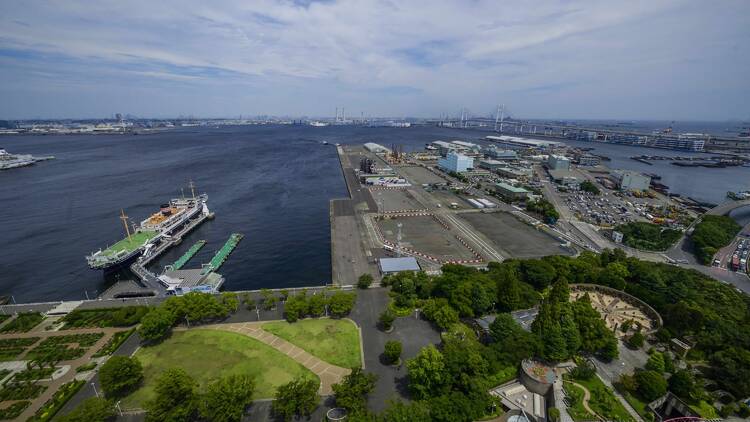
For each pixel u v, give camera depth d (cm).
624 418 6644
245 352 8538
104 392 7312
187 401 6544
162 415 6206
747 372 7244
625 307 10538
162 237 16738
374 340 9031
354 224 18188
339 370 7975
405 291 10575
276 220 19938
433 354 7138
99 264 13688
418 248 15150
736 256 14400
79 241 17025
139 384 7525
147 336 8575
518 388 7519
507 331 8419
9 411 6869
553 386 7231
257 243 16688
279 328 9475
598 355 8494
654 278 11269
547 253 14888
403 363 8194
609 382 7656
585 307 8781
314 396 6738
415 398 7138
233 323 9706
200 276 12775
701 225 16675
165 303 9488
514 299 10031
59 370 8025
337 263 13600
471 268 12075
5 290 12925
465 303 9831
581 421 6588
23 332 9500
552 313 8612
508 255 14625
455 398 6575
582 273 11756
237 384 6669
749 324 9281
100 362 8256
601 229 18325
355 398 6662
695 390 7006
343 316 10044
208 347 8712
